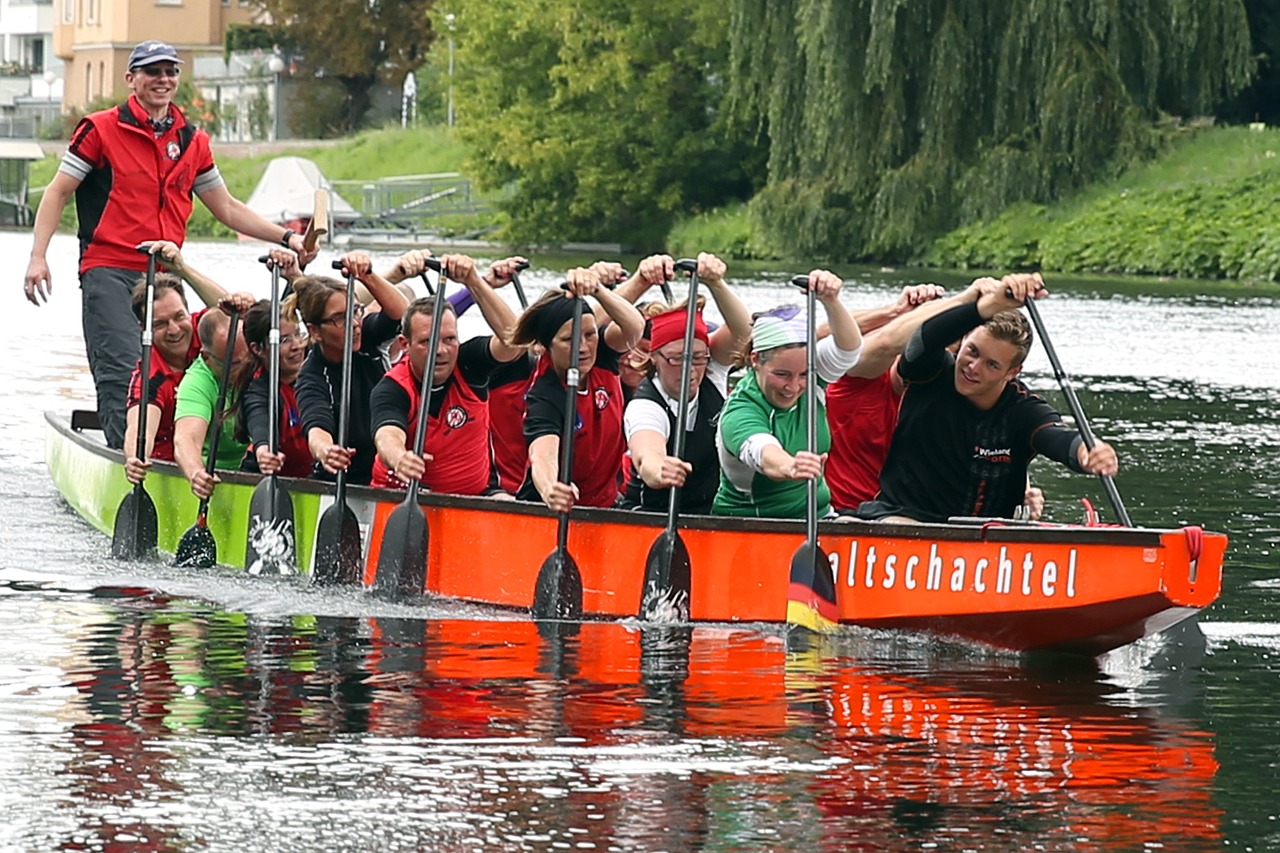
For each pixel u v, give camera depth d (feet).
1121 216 335.88
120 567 86.53
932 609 68.59
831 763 54.24
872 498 78.13
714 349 76.59
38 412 144.15
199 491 87.10
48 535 95.09
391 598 79.20
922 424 73.00
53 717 57.88
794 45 344.90
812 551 70.03
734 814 49.78
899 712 60.08
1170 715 60.23
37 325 223.10
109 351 101.19
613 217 468.75
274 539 84.79
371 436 87.30
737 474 73.97
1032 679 65.10
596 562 75.87
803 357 70.69
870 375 76.07
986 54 332.39
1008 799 51.24
